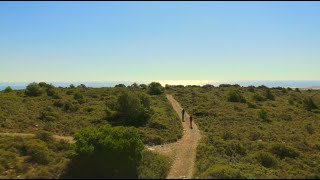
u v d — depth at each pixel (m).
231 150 34.12
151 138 36.97
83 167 24.17
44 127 40.12
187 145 36.06
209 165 27.55
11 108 48.72
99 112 50.69
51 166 24.61
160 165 26.48
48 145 30.39
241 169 27.19
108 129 27.89
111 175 22.88
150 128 43.19
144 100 53.19
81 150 24.91
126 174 23.08
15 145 29.88
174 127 44.94
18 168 24.89
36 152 27.34
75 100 59.59
